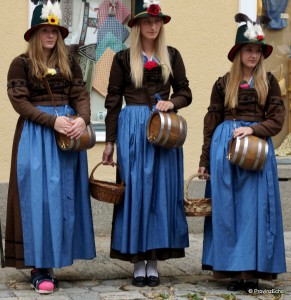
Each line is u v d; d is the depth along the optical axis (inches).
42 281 228.7
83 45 332.2
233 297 226.4
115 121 244.2
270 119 235.8
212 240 239.3
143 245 235.9
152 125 234.5
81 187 236.5
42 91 232.2
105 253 294.2
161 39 241.3
